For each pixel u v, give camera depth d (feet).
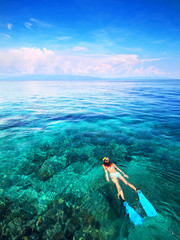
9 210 13.01
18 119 43.52
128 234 10.43
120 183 15.67
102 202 13.53
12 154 24.09
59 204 13.83
